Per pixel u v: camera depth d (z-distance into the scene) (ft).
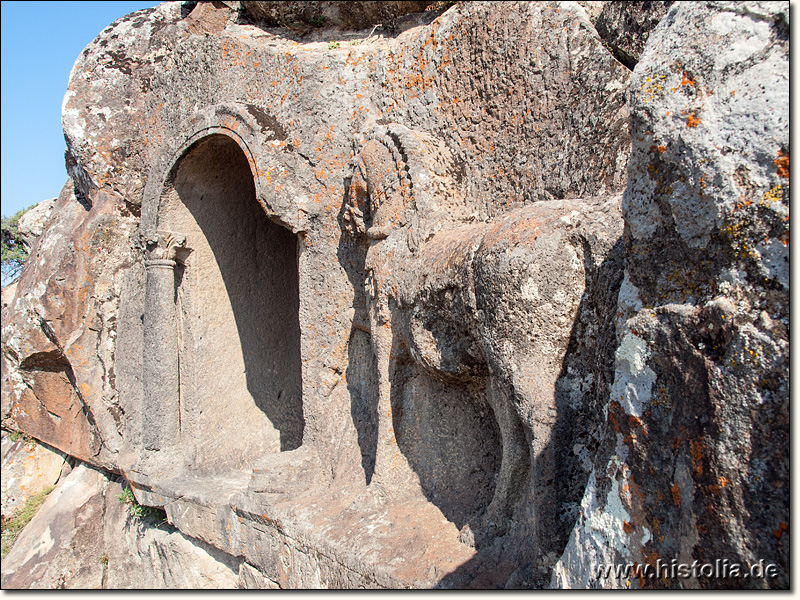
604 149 7.49
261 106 11.30
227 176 13.96
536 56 8.30
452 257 7.48
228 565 11.86
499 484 7.34
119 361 15.07
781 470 3.50
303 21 12.64
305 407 11.08
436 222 8.38
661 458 4.18
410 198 8.66
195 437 13.47
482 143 9.04
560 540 6.00
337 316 10.67
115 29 15.40
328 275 10.74
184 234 13.51
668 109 4.29
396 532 8.27
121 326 15.05
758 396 3.63
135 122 14.67
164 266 13.46
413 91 10.02
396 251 8.69
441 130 9.57
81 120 14.74
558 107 8.06
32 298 15.39
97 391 15.15
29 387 17.12
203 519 11.84
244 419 14.30
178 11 15.69
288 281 15.71
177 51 13.09
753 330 3.69
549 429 6.08
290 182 10.80
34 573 15.47
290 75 10.96
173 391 13.53
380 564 7.62
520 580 6.30
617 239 5.74
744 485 3.63
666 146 4.30
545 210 6.34
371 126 10.42
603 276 5.73
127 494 14.96
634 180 4.61
